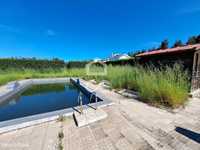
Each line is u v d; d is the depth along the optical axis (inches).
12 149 77.1
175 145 81.4
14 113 167.6
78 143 83.3
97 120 118.0
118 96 210.1
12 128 99.8
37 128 103.6
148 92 173.9
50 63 641.0
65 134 94.3
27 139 87.7
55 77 529.3
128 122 114.3
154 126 106.7
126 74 294.0
